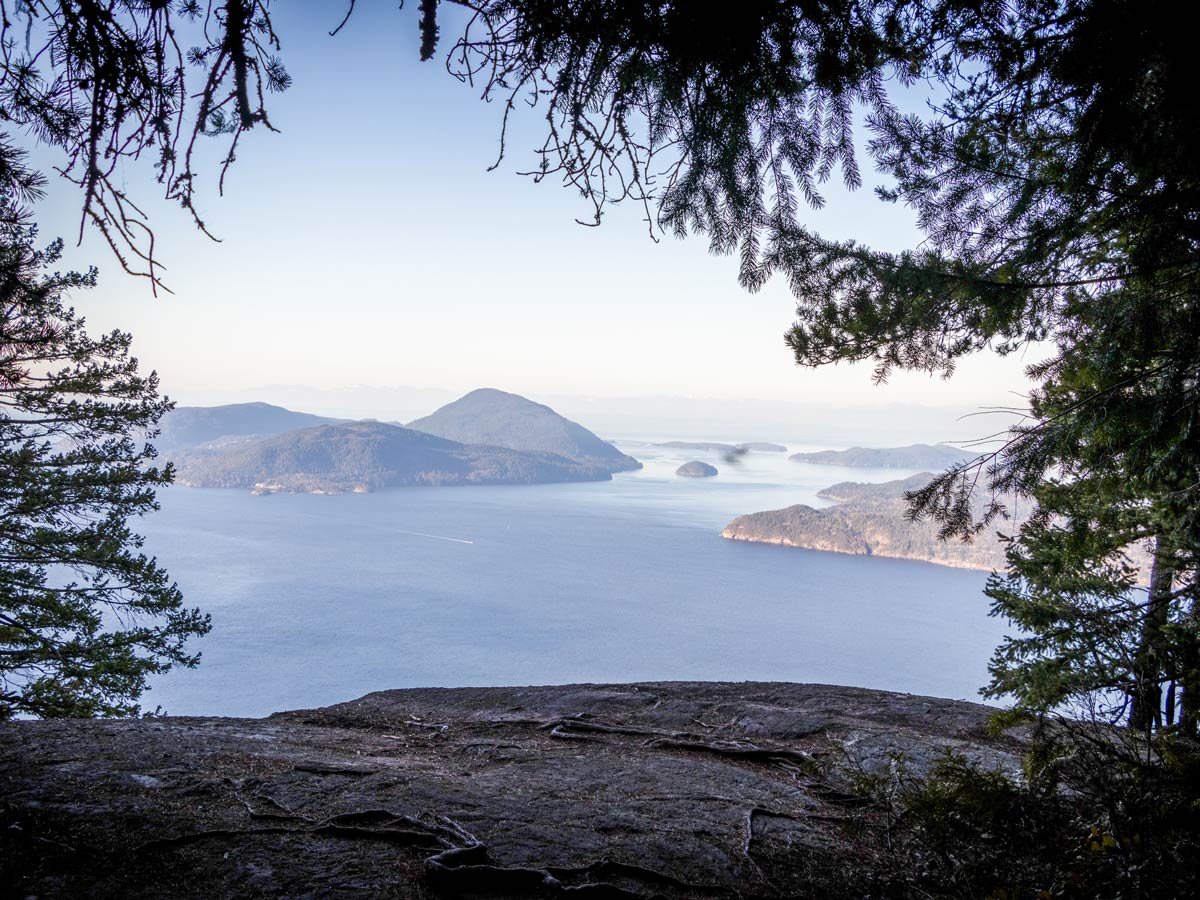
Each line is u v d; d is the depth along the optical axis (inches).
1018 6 89.0
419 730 261.4
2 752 182.2
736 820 171.2
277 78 75.7
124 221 73.5
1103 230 127.0
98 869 125.3
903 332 147.4
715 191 97.2
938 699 307.3
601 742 247.1
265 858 135.1
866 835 159.3
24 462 399.2
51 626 409.7
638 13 79.2
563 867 139.2
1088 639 160.2
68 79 73.3
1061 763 134.7
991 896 117.7
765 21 82.6
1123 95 85.9
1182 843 112.8
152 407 431.5
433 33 76.3
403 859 139.0
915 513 148.9
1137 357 134.3
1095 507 180.7
